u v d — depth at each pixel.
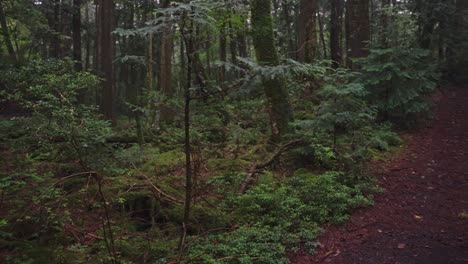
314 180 6.71
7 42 11.31
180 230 5.72
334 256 4.97
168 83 12.37
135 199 6.36
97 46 23.31
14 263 4.75
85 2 22.38
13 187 6.36
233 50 15.05
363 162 7.73
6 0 10.73
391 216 6.05
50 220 5.57
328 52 29.08
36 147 7.66
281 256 4.92
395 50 10.03
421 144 9.61
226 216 5.99
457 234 5.34
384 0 18.83
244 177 7.30
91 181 6.80
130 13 23.02
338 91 7.21
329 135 8.06
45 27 12.03
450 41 17.06
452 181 7.30
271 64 8.33
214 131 9.16
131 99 13.67
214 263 4.55
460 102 14.42
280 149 8.05
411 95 9.84
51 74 6.20
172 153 9.12
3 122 6.90
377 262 4.76
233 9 4.43
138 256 5.01
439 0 16.22
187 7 3.82
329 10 24.48
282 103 8.62
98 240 5.38
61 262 4.86
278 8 23.69
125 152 7.68
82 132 5.60
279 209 6.05
